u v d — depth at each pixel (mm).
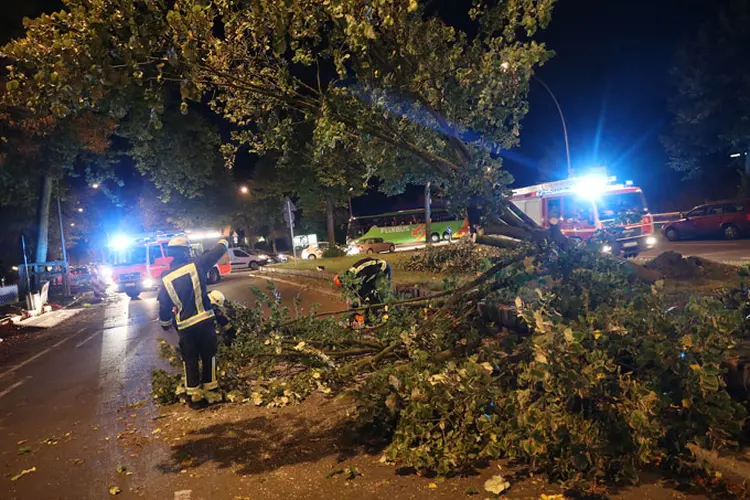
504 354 4887
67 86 4742
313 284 19406
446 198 5996
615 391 4020
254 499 4070
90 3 4637
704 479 3689
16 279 33062
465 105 5742
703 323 4020
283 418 5801
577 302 4957
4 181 21422
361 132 5930
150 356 9781
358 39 4844
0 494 4465
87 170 27000
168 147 23328
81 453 5270
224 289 21703
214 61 5566
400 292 10828
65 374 8953
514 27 5262
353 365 6238
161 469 4750
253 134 6730
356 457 4691
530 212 17375
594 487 3744
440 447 4297
